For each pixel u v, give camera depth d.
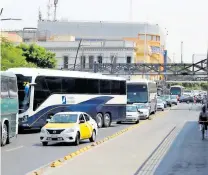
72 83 78.38
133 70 182.38
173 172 33.12
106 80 86.62
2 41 128.50
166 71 196.00
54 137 52.66
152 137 64.56
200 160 40.25
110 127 86.25
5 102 52.12
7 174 32.22
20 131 74.81
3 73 51.53
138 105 112.81
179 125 91.06
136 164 37.53
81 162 38.72
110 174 32.12
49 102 73.75
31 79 71.19
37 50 162.88
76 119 55.06
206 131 64.50
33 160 40.28
